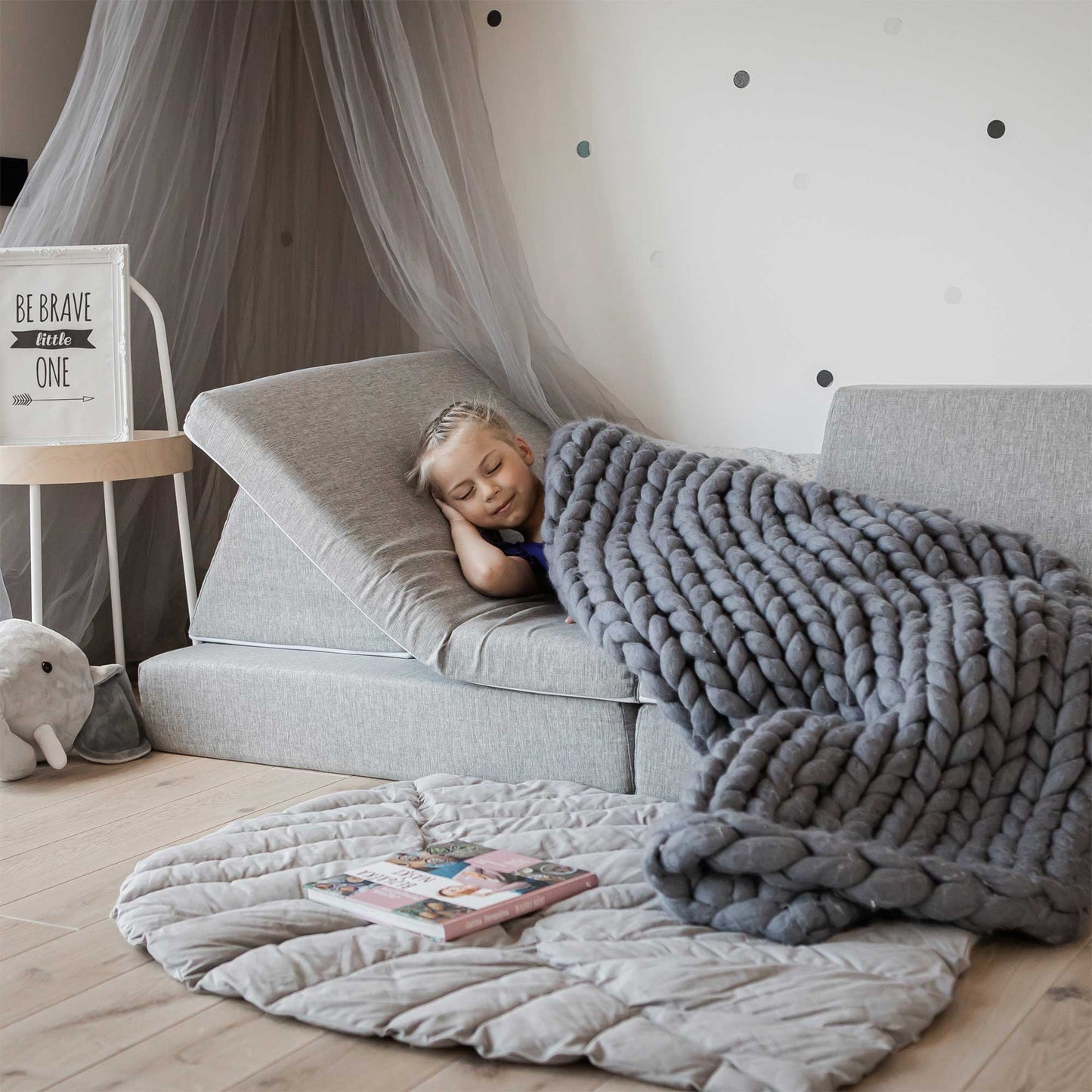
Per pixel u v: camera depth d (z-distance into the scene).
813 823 1.53
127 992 1.41
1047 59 2.78
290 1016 1.33
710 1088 1.16
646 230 3.25
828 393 3.09
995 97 2.84
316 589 2.41
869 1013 1.25
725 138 3.12
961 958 1.40
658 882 1.49
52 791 2.21
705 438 3.25
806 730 1.64
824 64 3.00
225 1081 1.22
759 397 3.17
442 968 1.38
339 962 1.41
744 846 1.43
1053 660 1.69
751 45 3.07
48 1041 1.30
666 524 2.09
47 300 2.74
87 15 3.32
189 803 2.12
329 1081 1.21
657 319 3.27
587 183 3.30
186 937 1.48
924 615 1.80
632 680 1.97
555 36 3.29
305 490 2.21
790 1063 1.17
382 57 2.81
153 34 2.73
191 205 2.98
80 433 2.73
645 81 3.20
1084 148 2.77
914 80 2.91
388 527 2.26
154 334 2.97
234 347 3.26
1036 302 2.86
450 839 1.80
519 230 3.41
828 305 3.07
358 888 1.58
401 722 2.20
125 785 2.23
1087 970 1.43
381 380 2.62
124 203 2.86
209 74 2.97
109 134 2.70
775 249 3.11
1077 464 2.00
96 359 2.74
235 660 2.39
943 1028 1.29
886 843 1.51
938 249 2.94
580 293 3.36
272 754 2.33
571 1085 1.20
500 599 2.31
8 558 2.82
